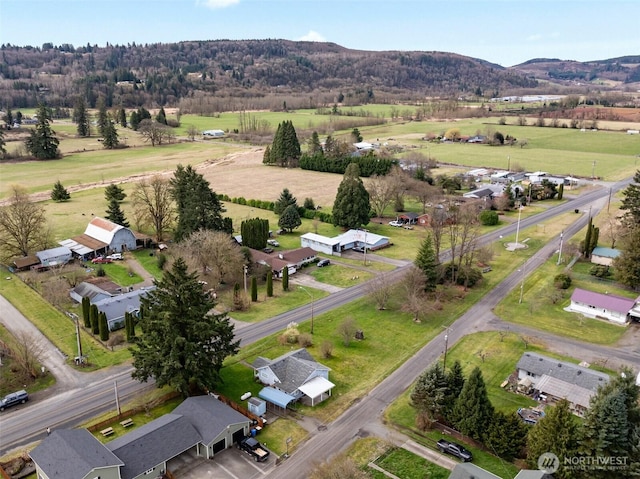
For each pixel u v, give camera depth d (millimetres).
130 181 180500
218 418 51375
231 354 61469
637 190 110000
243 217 138000
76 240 112875
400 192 141000
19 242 105500
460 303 85125
